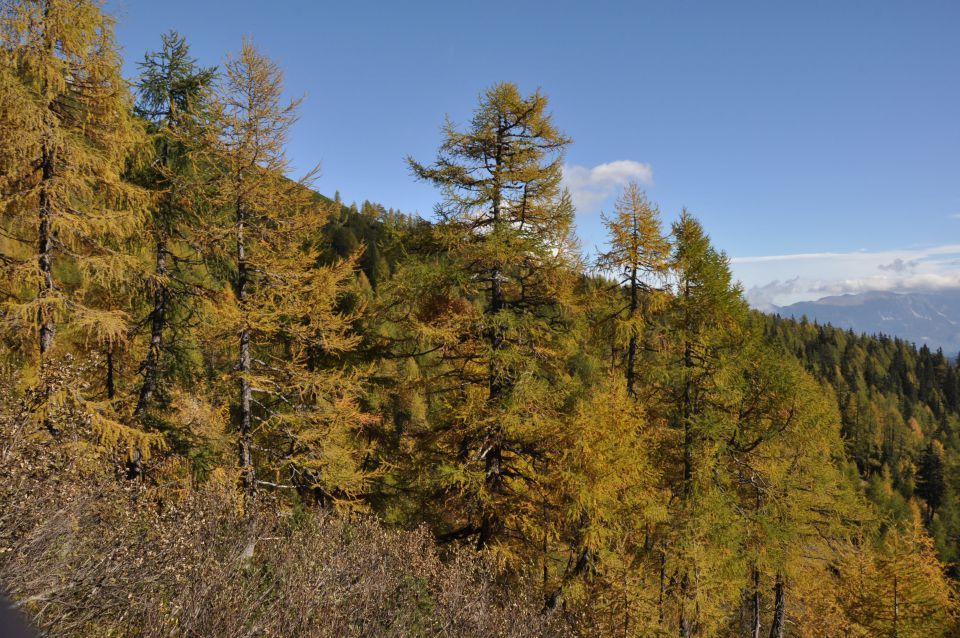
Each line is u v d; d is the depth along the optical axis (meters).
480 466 12.33
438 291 12.37
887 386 131.25
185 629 4.52
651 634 11.35
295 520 8.62
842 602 19.77
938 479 69.56
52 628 3.99
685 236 17.22
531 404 11.97
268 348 13.89
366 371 14.20
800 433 17.55
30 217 8.71
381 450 17.36
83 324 9.09
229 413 13.41
